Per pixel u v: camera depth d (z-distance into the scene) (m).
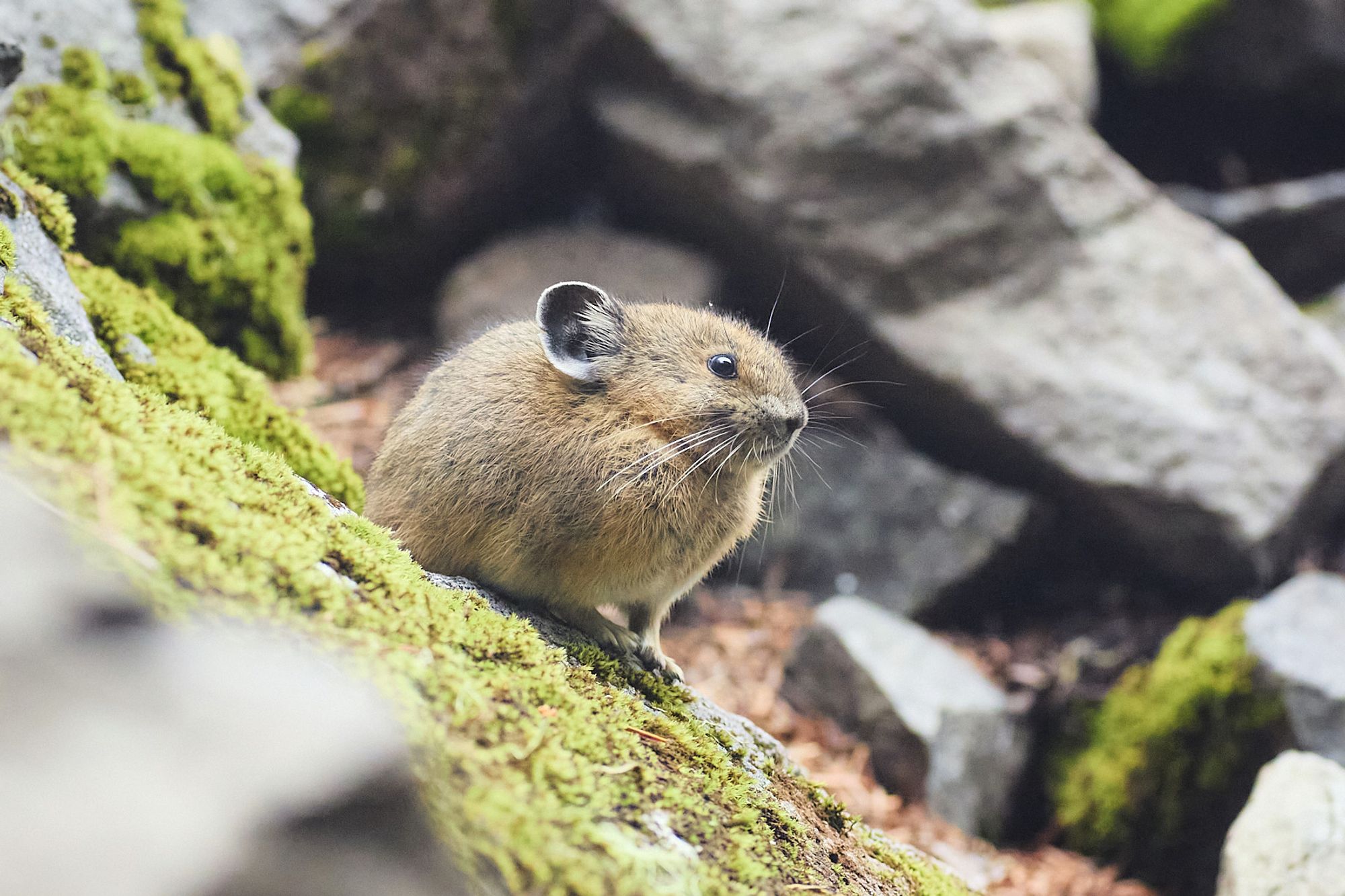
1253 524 13.90
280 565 3.49
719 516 6.70
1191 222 15.35
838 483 14.83
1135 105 18.66
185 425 4.10
